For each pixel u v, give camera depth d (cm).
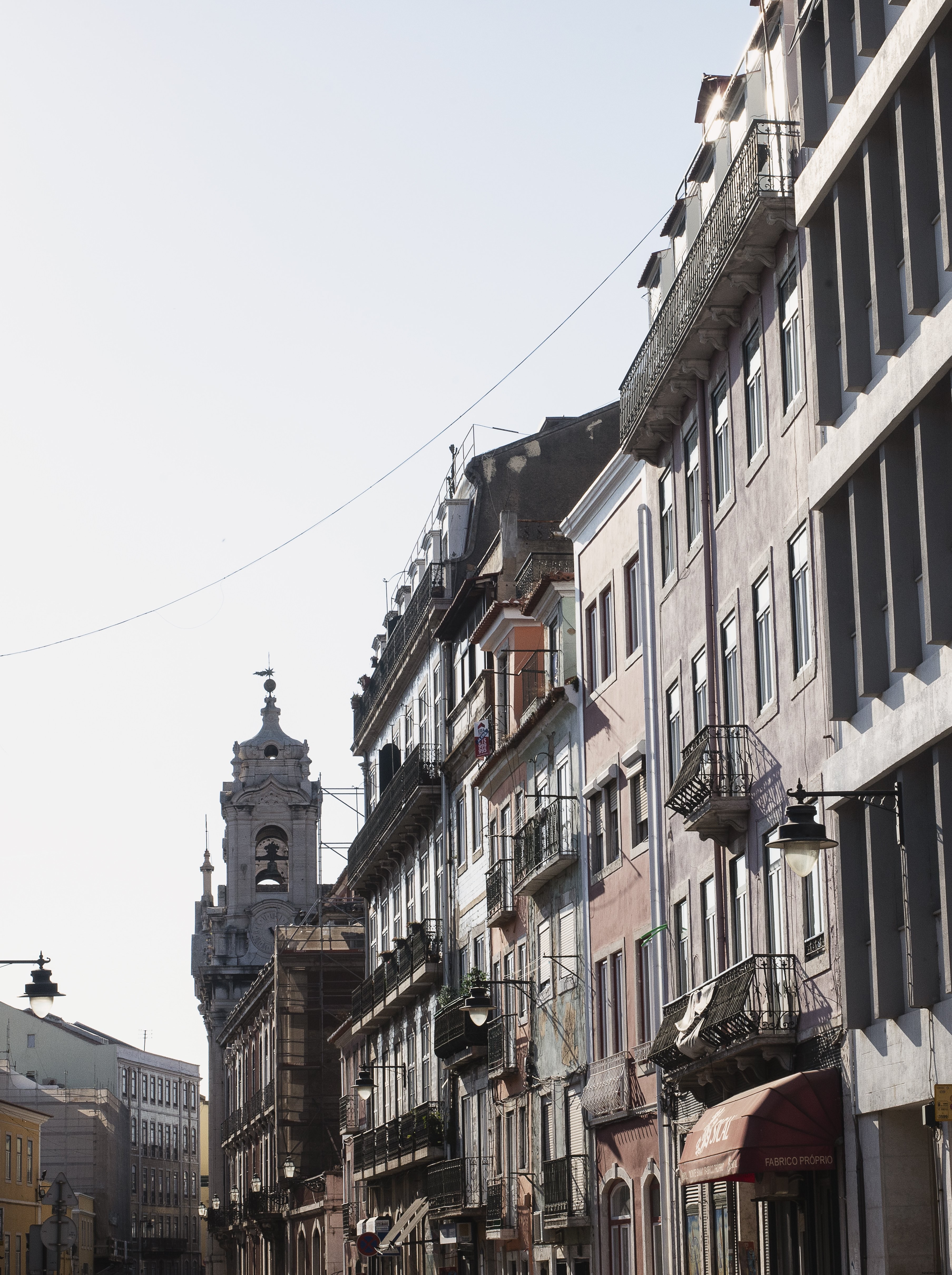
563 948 3797
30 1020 12381
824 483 2259
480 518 5016
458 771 4959
